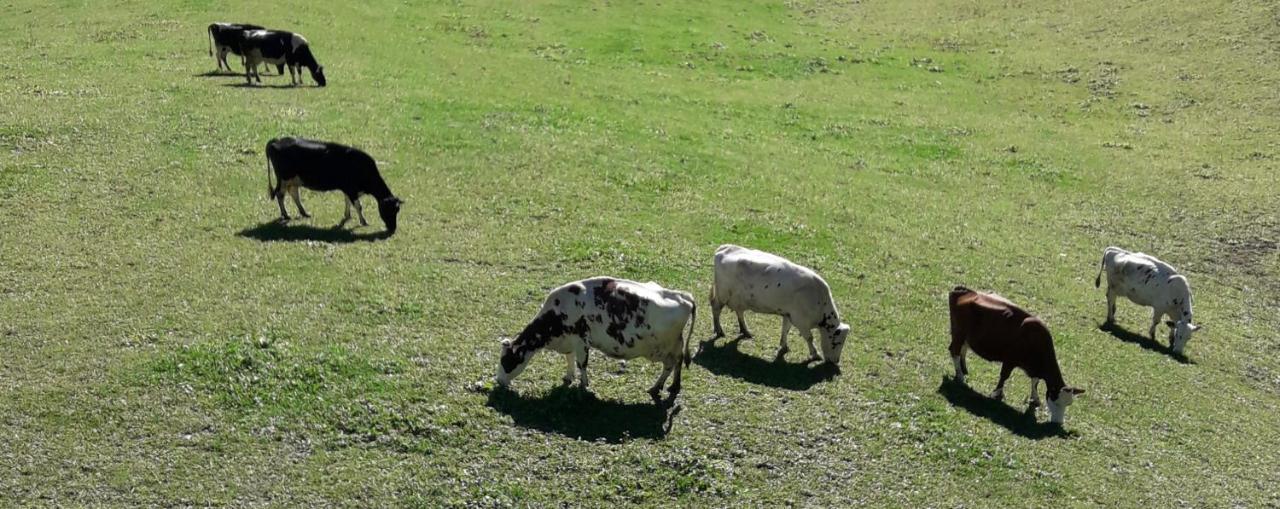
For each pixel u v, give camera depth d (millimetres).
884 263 27109
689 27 52375
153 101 33656
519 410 17688
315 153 25031
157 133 30766
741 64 47625
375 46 44406
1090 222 33469
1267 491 18422
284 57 37000
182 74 37781
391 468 16125
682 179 31922
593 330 17734
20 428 16422
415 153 31312
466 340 20031
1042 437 18922
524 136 34094
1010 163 38125
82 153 28984
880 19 56406
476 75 41594
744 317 22688
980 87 46750
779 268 20188
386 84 38469
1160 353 24188
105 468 15680
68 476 15484
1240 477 18844
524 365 18062
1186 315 24406
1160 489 17844
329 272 22609
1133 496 17438
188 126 31500
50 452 15930
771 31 53000
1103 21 54500
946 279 26547
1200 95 45594
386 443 16703
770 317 22812
